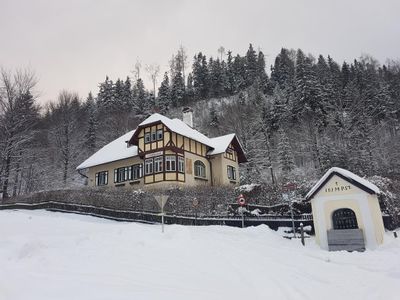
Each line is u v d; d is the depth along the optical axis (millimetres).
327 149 40625
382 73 84438
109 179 37875
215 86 84625
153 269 8867
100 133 61594
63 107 54344
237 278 8266
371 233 13508
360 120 49344
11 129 36781
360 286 7664
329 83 63625
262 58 102312
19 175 46125
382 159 43375
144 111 72250
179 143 33562
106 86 75375
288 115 55562
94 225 19250
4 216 22219
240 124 55844
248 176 44281
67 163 47625
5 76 37844
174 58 100688
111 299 6215
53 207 27703
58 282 7336
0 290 6672
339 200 14484
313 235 17688
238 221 20625
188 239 13516
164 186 29062
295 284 7824
